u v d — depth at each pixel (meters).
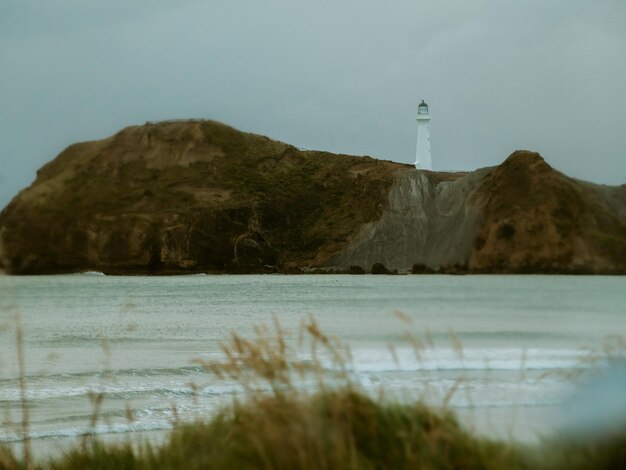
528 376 44.41
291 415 12.27
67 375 51.72
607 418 14.86
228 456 12.74
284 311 126.69
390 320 105.38
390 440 12.20
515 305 136.25
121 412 37.56
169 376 50.81
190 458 14.30
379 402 13.33
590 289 186.12
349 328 91.44
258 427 12.52
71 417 36.12
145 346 74.69
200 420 16.39
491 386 38.78
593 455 13.05
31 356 66.19
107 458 16.62
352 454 11.41
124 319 112.56
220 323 104.00
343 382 14.26
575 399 18.02
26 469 15.76
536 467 12.90
